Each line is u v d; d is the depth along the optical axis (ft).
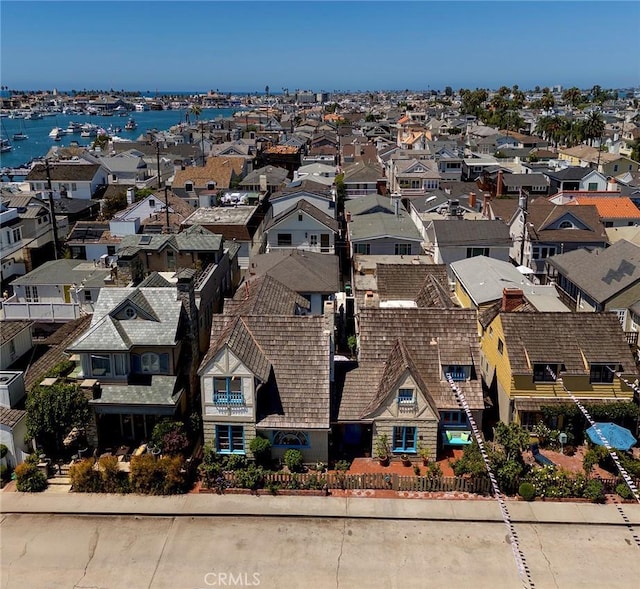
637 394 114.01
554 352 112.47
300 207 214.69
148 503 98.07
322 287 157.79
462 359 113.09
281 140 580.71
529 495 97.66
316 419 104.94
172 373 111.65
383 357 117.19
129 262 147.43
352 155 456.45
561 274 181.57
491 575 84.02
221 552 88.33
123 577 83.92
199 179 318.65
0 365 122.93
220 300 161.99
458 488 100.27
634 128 598.34
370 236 204.23
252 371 101.81
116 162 397.39
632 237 208.64
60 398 102.42
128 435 113.39
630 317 147.84
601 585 82.12
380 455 107.34
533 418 114.11
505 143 513.86
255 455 105.50
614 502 97.96
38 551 88.53
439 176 327.06
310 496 99.96
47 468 103.91
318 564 86.12
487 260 171.63
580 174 328.70
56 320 165.48
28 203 228.02
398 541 90.33
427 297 141.79
